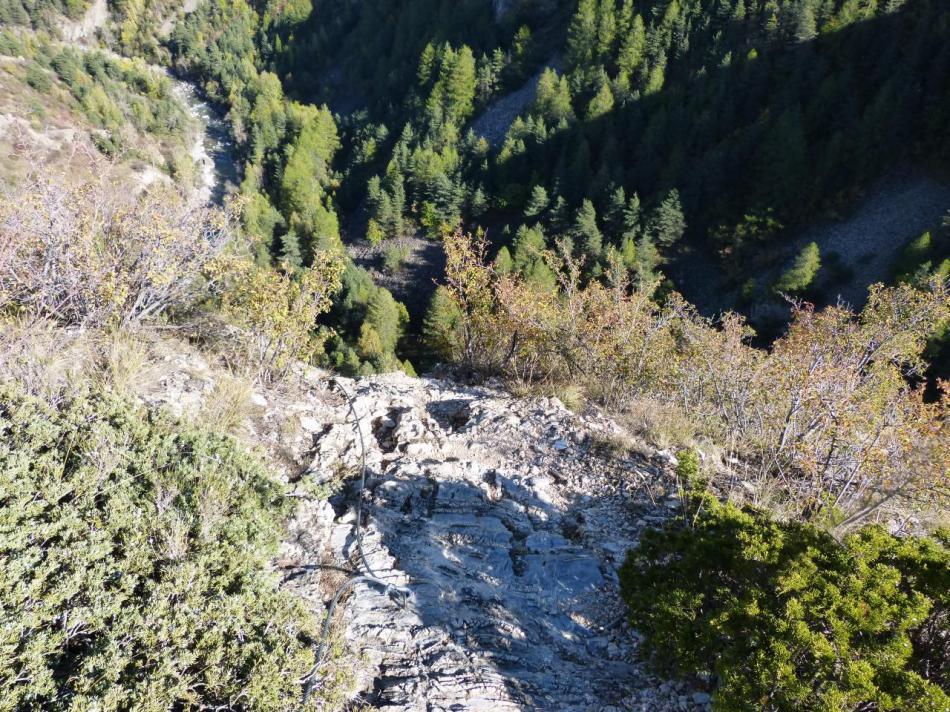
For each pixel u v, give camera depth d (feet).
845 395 24.03
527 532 18.34
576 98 243.19
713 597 13.52
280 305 25.43
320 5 425.69
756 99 200.34
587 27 251.80
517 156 222.69
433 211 219.82
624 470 22.04
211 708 10.39
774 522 15.21
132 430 15.99
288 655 11.44
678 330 42.75
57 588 11.05
